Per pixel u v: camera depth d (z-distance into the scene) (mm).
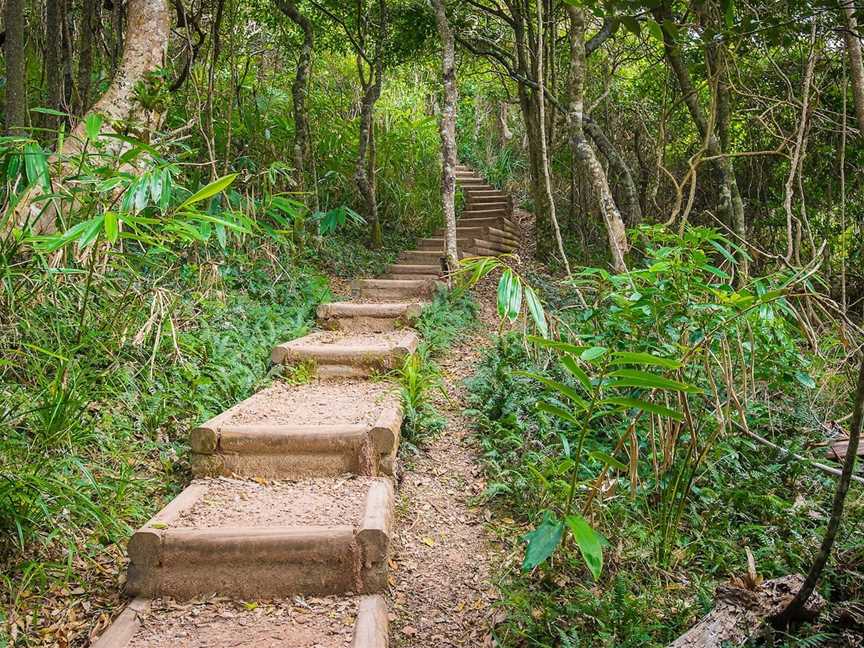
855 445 2100
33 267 3479
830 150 6758
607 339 3451
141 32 4992
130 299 3955
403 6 8867
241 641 2260
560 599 2609
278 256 6594
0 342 3252
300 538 2531
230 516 2750
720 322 2896
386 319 5805
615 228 5293
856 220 6848
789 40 4379
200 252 5723
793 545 2891
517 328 5738
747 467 3518
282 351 4555
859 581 2672
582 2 3695
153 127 4957
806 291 3301
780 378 3613
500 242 9742
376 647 2199
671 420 2844
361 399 4004
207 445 3189
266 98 8539
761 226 7492
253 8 8469
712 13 4734
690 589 2695
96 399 3359
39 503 2516
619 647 2316
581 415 3723
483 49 9703
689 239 3205
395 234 9070
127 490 2971
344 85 10961
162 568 2494
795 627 2371
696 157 4430
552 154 9086
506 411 4055
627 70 9961
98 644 2205
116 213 3027
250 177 6477
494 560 2938
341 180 8781
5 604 2389
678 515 2875
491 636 2479
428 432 4062
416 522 3229
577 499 3152
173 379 3854
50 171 4062
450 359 5562
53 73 5629
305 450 3225
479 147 15695
